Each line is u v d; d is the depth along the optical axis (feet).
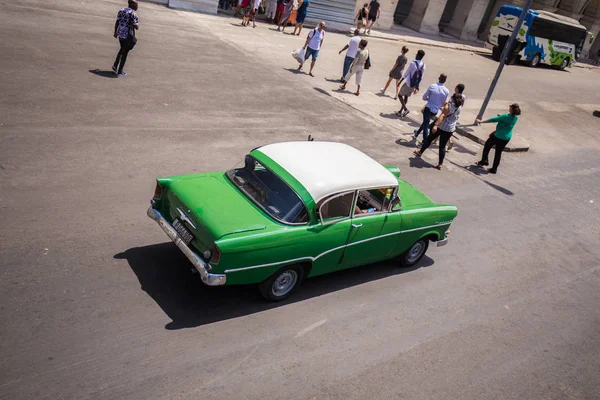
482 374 20.11
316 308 21.11
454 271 27.20
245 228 18.20
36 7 52.95
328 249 20.79
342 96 51.67
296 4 76.18
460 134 51.75
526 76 92.17
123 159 28.32
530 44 99.60
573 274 30.25
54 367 15.01
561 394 20.25
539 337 23.52
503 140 42.24
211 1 71.61
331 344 19.30
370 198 22.06
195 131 34.42
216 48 55.83
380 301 22.85
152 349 16.63
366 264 23.84
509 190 40.68
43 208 22.26
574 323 25.36
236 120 38.24
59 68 38.93
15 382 14.21
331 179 20.68
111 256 20.45
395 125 47.52
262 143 35.35
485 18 123.54
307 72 56.70
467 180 40.16
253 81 48.39
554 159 52.26
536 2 131.13
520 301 26.03
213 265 17.58
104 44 47.42
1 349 15.11
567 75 107.45
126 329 17.13
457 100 37.96
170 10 67.41
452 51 97.55
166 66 45.80
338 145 24.56
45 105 32.30
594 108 81.71
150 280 19.74
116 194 24.86
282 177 20.31
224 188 20.49
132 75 41.57
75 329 16.55
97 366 15.44
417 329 21.68
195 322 18.35
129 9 39.24
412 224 24.03
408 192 26.18
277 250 18.80
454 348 21.15
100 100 35.27
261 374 16.94
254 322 19.22
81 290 18.24
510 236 32.99
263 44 63.00
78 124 30.96
